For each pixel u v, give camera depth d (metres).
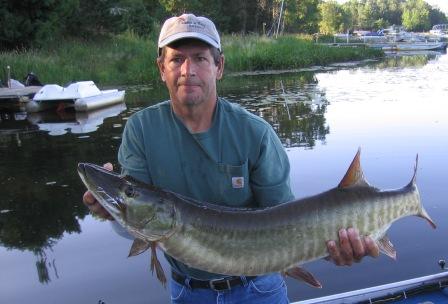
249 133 2.71
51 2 27.27
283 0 57.03
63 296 4.84
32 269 5.42
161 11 48.41
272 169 2.76
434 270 5.13
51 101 16.61
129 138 2.81
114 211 2.61
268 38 39.94
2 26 25.81
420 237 5.82
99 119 14.93
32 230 6.48
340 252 2.73
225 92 20.05
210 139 2.70
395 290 4.24
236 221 2.68
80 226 6.61
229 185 2.74
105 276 5.22
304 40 43.88
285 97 18.36
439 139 10.70
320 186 7.80
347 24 108.94
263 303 2.90
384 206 2.81
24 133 13.07
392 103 16.47
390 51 53.12
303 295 4.79
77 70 23.88
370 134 11.50
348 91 19.95
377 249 2.72
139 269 5.35
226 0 56.91
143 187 2.63
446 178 7.87
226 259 2.69
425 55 46.56
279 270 2.75
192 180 2.74
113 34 35.12
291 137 11.40
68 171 9.32
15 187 8.40
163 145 2.73
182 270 2.88
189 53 2.58
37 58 23.89
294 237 2.71
